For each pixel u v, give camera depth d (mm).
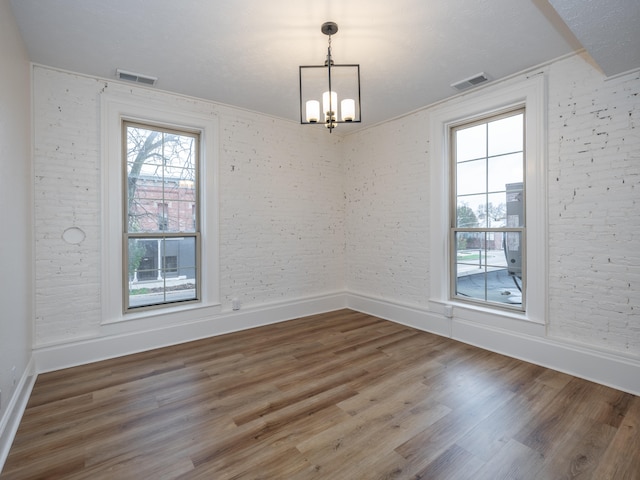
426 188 3881
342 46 2596
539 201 2893
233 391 2459
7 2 2025
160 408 2223
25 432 1954
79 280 2979
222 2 2086
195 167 3760
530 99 2941
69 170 2928
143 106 3289
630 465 1673
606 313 2559
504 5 2121
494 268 3393
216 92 3457
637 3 1657
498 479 1590
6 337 1955
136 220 3393
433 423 2043
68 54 2670
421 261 3957
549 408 2203
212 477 1604
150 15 2205
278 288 4289
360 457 1741
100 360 3039
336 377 2686
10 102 2098
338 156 4910
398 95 3533
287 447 1823
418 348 3324
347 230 4957
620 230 2484
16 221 2240
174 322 3467
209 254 3723
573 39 2502
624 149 2457
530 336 2975
